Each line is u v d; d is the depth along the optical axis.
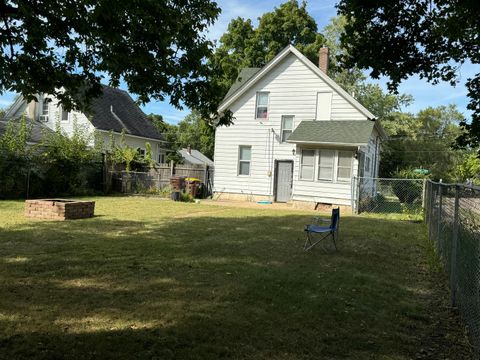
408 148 41.84
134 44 6.45
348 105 19.31
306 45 32.62
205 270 6.12
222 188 21.53
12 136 16.62
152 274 5.82
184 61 6.98
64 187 18.77
